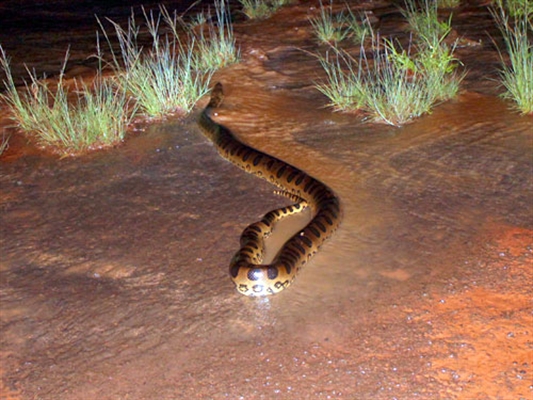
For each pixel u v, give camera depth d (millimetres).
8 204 3674
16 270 3225
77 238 3408
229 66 5492
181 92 4656
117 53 5918
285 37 6254
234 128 4395
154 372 2756
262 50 5824
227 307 3008
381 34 6035
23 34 6680
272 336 2873
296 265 3121
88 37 6516
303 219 3529
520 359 2748
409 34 5969
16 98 4496
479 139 4094
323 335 2867
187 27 6699
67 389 2707
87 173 3936
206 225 3469
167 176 3879
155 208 3604
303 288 3078
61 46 6234
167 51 5016
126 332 2912
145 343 2865
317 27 6387
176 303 3033
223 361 2783
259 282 3033
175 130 4402
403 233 3354
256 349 2824
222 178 3852
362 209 3525
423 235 3334
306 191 3617
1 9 7766
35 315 2998
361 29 6164
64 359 2816
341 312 2959
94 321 2963
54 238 3412
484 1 6852
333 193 3592
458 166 3830
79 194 3740
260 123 4453
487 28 6023
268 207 3594
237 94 4910
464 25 6172
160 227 3461
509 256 3191
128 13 7516
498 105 4500
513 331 2850
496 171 3768
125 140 4277
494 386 2656
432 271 3133
